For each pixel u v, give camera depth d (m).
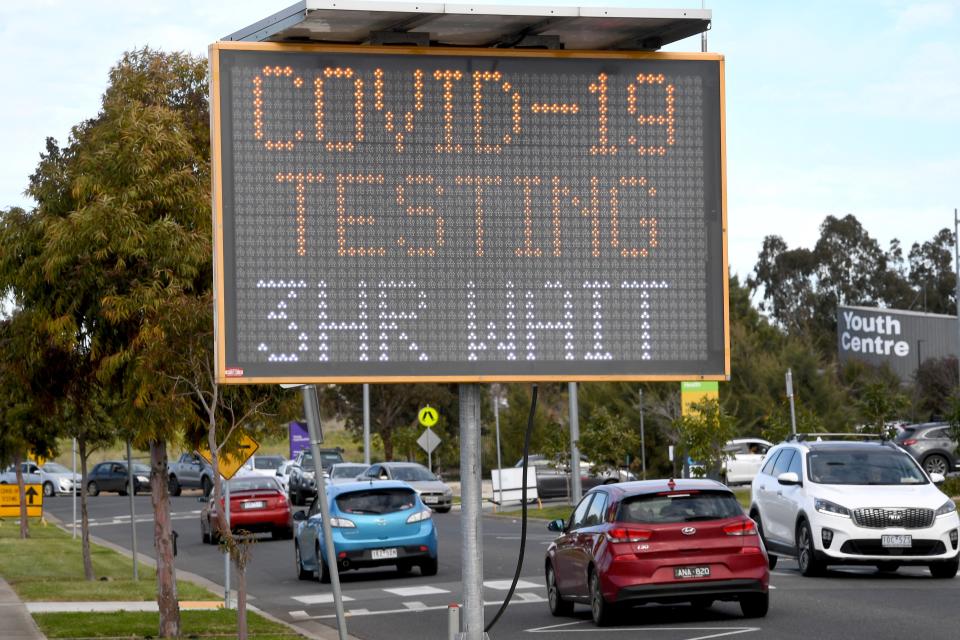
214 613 60.03
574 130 33.38
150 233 50.22
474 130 33.00
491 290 32.88
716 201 33.72
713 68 33.84
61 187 54.56
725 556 52.34
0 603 65.75
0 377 58.25
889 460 69.50
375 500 78.12
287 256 32.16
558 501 162.88
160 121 52.53
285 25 32.19
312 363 32.16
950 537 65.50
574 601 56.81
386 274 32.50
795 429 120.69
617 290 33.28
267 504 113.62
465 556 35.59
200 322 49.19
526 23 32.97
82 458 81.00
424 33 33.19
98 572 85.19
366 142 32.56
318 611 64.19
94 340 52.31
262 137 32.19
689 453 127.62
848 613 53.09
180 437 57.25
